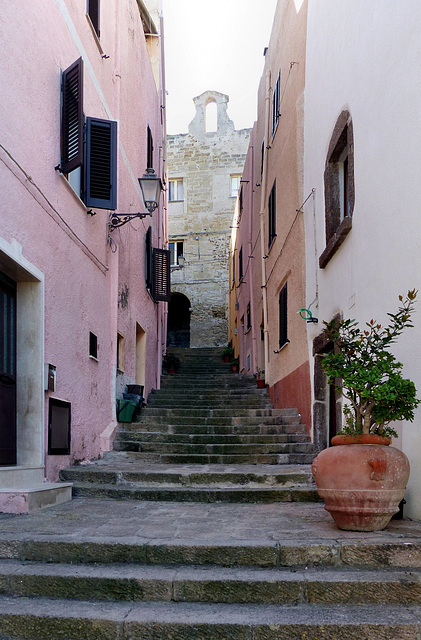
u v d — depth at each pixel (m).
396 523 4.18
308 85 8.44
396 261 4.68
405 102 4.50
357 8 5.79
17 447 5.32
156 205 8.56
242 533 3.93
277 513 4.88
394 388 3.78
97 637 2.89
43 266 5.54
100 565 3.53
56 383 5.86
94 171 6.92
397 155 4.67
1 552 3.64
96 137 6.97
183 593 3.20
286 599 3.15
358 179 5.75
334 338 4.15
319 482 3.96
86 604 3.14
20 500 4.58
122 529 4.07
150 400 11.23
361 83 5.65
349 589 3.13
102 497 5.70
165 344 18.56
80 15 6.93
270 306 12.15
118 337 9.30
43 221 5.56
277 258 11.09
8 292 5.27
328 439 7.66
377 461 3.75
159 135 14.88
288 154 9.96
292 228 9.51
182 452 7.68
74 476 6.05
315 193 7.89
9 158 4.77
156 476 6.09
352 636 2.80
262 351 14.41
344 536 3.73
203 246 25.36
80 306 6.79
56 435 5.86
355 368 3.92
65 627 2.92
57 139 5.98
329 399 7.71
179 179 26.12
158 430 8.56
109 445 7.63
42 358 5.41
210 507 5.26
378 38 5.14
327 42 7.15
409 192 4.42
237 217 20.03
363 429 3.98
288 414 9.37
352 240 5.97
